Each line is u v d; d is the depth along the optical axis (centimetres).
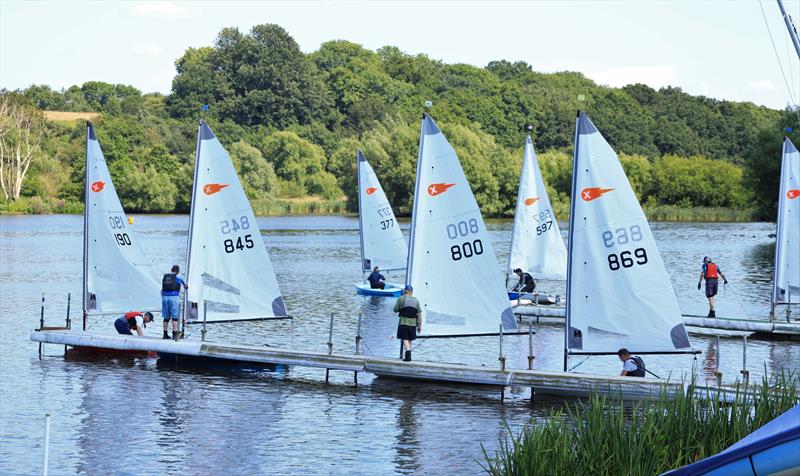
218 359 3033
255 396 2634
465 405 2531
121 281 3312
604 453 1698
